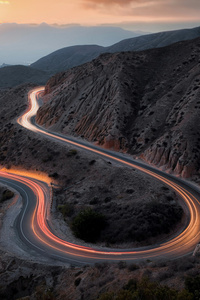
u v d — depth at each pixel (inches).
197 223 1556.3
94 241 1550.2
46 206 2049.7
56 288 1075.3
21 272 1234.0
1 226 1824.6
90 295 903.7
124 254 1348.4
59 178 2427.4
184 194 1851.6
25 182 2561.5
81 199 1972.2
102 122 3024.1
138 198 1760.6
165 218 1557.6
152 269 927.7
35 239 1610.5
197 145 2166.6
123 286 839.7
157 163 2313.0
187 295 649.6
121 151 2689.5
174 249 1339.8
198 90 2625.5
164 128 2573.8
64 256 1391.5
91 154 2586.1
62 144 2881.4
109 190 1973.4
